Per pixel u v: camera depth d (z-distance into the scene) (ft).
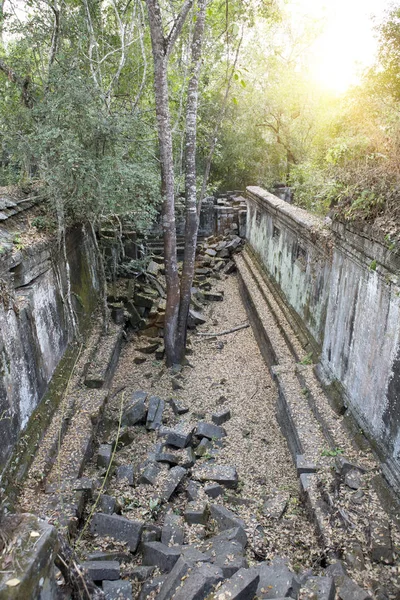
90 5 29.04
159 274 39.99
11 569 6.06
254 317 31.48
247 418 21.33
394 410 13.32
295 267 26.73
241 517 14.08
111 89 27.96
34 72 27.63
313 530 13.20
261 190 40.98
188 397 23.59
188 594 8.94
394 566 11.15
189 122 24.04
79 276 25.73
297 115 51.47
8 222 18.52
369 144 15.56
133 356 28.22
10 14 26.02
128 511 14.52
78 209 22.86
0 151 25.79
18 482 13.60
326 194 18.83
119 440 19.01
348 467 14.26
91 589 8.57
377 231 14.10
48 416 17.28
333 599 9.84
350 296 17.15
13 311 15.07
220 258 45.91
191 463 17.49
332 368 19.27
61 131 19.86
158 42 21.54
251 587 9.20
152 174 26.43
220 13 29.94
